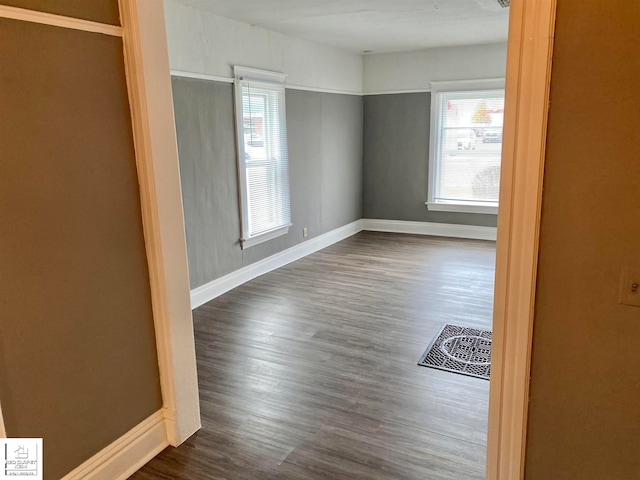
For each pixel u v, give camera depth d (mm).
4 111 1607
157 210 2123
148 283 2207
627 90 1226
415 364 3160
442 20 4730
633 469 1424
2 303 1652
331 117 6406
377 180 7398
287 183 5547
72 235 1856
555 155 1330
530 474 1572
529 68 1299
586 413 1448
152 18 2000
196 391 2457
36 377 1781
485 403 2689
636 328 1338
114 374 2088
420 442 2354
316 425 2514
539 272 1418
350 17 4504
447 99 6676
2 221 1628
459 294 4516
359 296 4508
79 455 1972
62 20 1743
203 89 4242
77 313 1907
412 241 6777
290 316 4043
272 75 5090
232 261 4809
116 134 1985
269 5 3996
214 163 4449
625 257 1309
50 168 1758
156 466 2225
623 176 1271
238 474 2160
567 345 1430
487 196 6691
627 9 1190
